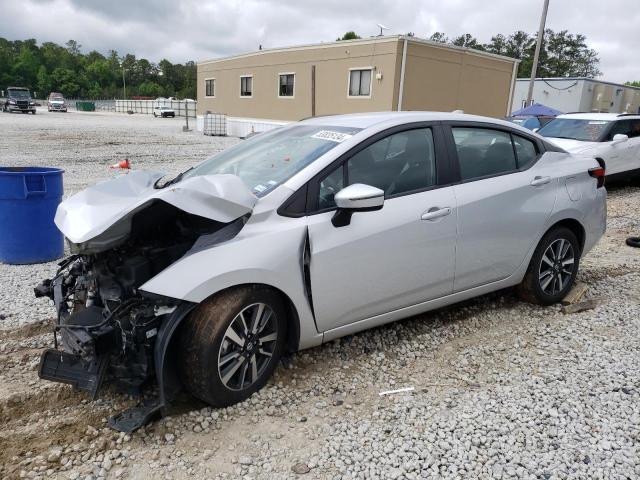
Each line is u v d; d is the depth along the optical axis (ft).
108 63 414.41
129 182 12.15
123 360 9.36
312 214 10.50
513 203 13.39
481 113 75.56
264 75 85.30
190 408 10.06
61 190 18.84
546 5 69.21
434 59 67.46
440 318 14.33
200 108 105.60
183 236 10.17
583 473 8.48
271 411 9.96
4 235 18.02
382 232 11.09
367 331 13.35
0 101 168.66
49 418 9.66
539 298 14.82
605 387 10.98
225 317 9.38
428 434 9.41
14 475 8.21
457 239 12.37
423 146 12.26
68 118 140.67
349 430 9.53
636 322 14.26
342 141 11.29
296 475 8.40
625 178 35.78
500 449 9.05
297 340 10.75
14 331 12.96
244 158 12.48
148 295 9.04
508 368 11.81
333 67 72.64
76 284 11.14
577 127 36.70
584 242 15.56
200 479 8.29
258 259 9.70
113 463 8.57
